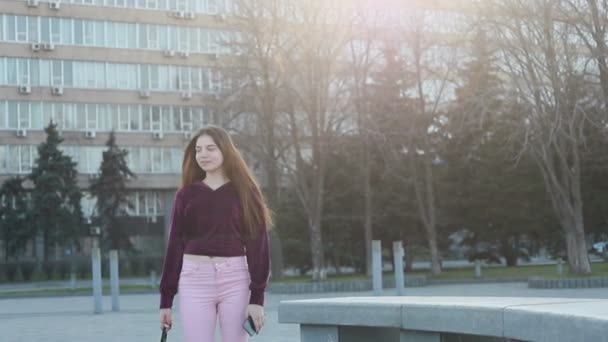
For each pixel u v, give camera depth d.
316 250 33.62
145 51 65.56
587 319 4.93
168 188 66.56
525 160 41.62
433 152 44.03
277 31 33.06
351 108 35.69
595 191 40.38
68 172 57.97
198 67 66.81
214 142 5.23
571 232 30.02
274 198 38.88
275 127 34.97
